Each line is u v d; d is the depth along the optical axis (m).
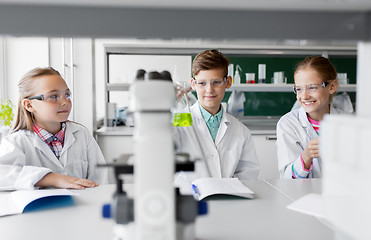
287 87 3.23
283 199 0.94
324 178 0.45
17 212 0.82
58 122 1.38
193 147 1.43
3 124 2.30
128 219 0.45
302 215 0.80
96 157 1.51
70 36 0.38
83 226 0.74
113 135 2.77
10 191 1.05
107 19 0.38
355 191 0.38
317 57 1.46
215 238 0.66
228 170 1.46
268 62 3.60
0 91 2.85
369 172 0.36
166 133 0.40
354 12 0.40
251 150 1.55
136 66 3.77
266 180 1.20
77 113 2.75
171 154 0.40
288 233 0.69
